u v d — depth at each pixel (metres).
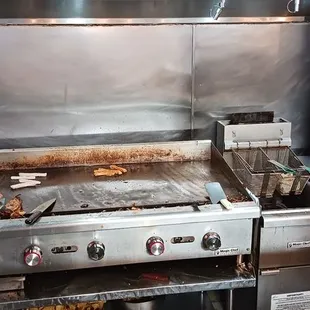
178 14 2.09
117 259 1.58
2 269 1.53
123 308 1.89
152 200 1.69
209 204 1.63
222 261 1.74
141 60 2.15
